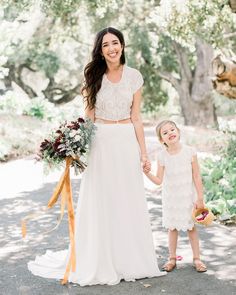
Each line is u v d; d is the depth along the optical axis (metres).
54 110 19.67
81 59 27.75
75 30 22.31
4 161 12.82
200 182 4.75
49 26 25.02
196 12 10.79
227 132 12.38
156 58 24.89
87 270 4.55
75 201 8.22
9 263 5.14
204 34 11.88
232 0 9.72
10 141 14.05
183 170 4.73
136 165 4.63
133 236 4.60
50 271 4.79
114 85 4.57
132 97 4.64
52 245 5.77
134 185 4.62
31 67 27.12
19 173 11.11
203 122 23.34
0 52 14.62
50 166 4.61
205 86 23.23
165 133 4.71
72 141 4.41
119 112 4.59
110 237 4.56
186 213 4.73
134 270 4.55
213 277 4.54
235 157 9.80
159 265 4.94
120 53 4.51
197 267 4.71
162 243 5.69
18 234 6.29
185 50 23.75
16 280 4.62
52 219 7.04
